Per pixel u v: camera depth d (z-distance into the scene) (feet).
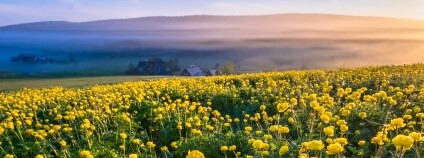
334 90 49.98
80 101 49.44
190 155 15.76
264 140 24.22
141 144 27.66
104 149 26.23
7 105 45.34
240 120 37.78
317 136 25.11
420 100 32.96
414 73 55.72
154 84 62.34
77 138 31.50
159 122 34.91
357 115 28.37
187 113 36.11
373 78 53.36
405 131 22.89
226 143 25.64
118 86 65.36
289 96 42.11
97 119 32.37
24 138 31.19
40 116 41.75
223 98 44.55
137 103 42.70
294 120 28.58
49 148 28.76
